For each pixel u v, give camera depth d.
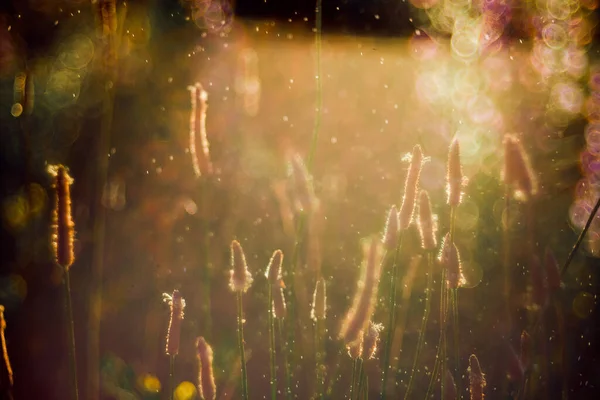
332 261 1.17
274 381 0.82
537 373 0.87
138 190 1.35
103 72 1.00
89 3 1.35
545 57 1.93
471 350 1.02
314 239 0.94
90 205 1.24
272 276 0.81
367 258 0.76
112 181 1.29
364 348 0.77
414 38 2.01
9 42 1.29
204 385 0.77
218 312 1.12
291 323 0.90
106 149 1.00
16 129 1.22
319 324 0.92
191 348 1.08
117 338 1.09
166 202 1.32
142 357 1.07
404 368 1.00
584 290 1.08
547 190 1.31
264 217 1.30
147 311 1.12
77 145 1.32
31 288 1.13
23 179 1.19
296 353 0.98
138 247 1.22
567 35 1.97
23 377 1.03
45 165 1.21
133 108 1.52
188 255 1.21
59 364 1.04
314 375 0.96
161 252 1.21
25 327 1.08
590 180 1.33
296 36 1.98
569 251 1.13
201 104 0.85
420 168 0.78
